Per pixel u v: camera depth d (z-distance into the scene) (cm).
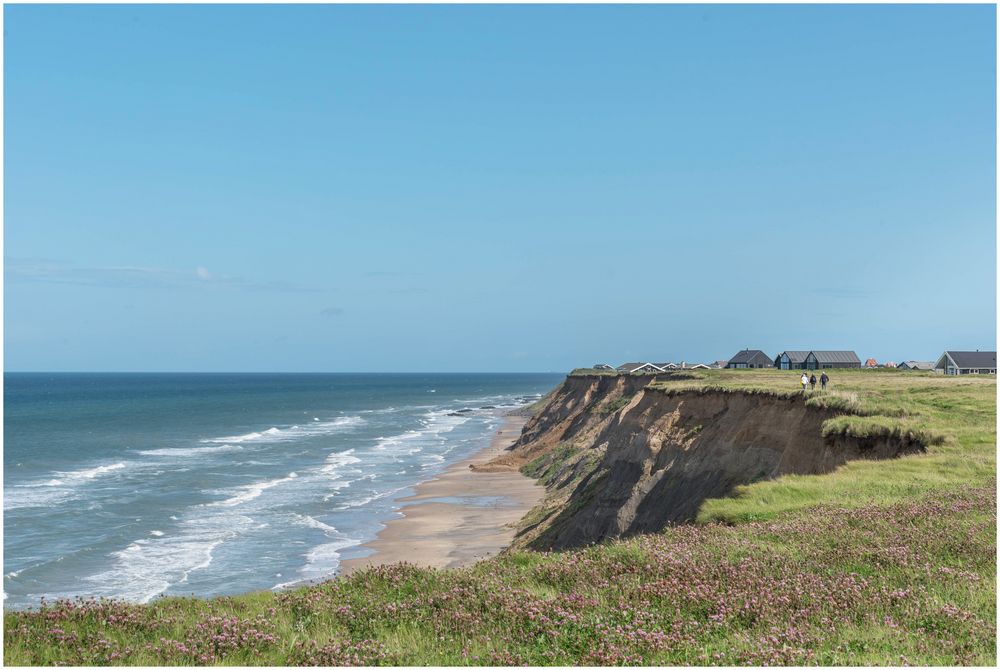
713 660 1012
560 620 1201
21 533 4731
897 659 983
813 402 3356
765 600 1216
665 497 3734
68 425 13362
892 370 10350
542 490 5956
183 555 4203
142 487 6506
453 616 1266
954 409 3125
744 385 4584
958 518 1636
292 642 1175
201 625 1252
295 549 4319
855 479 2261
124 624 1275
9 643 1154
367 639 1198
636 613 1195
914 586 1256
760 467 3419
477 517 5062
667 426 4347
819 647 1045
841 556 1433
